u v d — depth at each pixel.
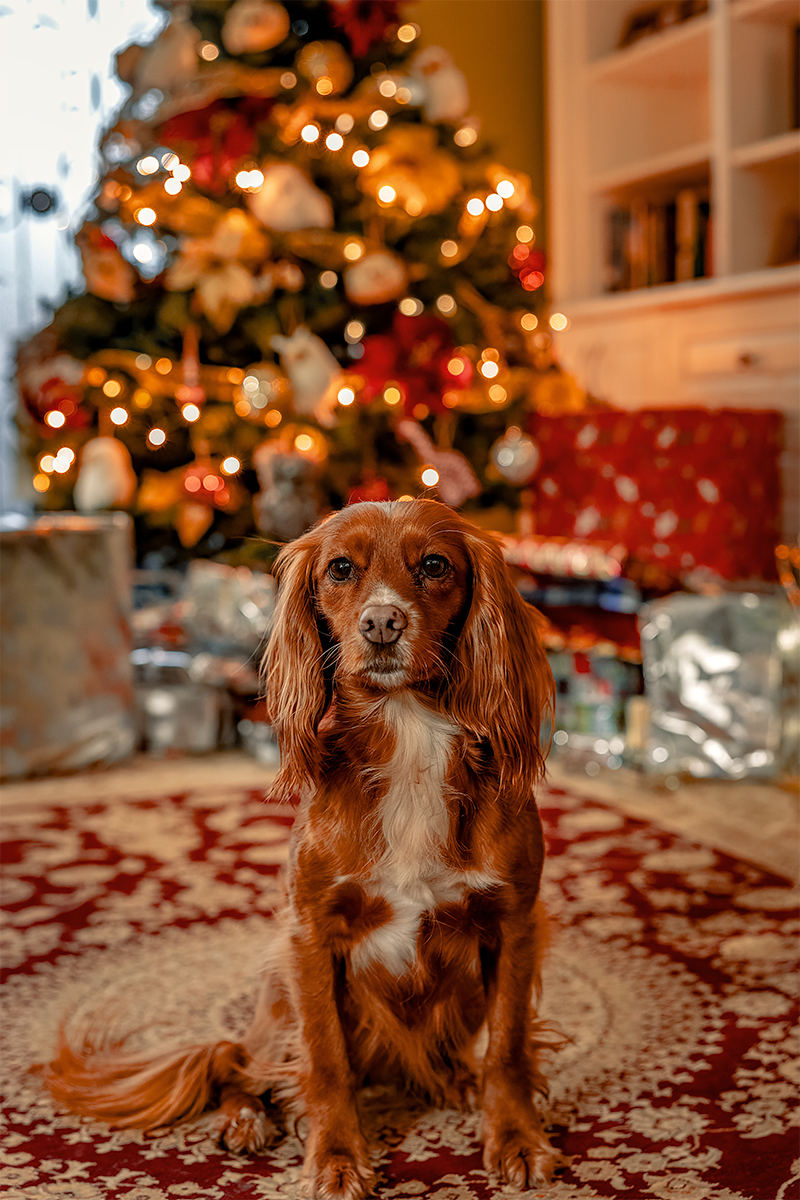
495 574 1.51
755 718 3.22
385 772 1.48
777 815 2.98
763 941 2.20
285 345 3.79
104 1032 1.83
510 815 1.51
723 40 4.28
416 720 1.49
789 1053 1.78
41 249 4.82
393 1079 1.74
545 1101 1.66
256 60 4.27
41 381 4.14
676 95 5.34
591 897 2.43
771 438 4.00
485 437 4.48
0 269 4.79
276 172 3.75
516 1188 1.46
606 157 5.22
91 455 3.78
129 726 3.62
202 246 3.88
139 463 4.22
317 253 4.08
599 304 4.95
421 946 1.51
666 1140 1.56
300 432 3.88
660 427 3.83
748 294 4.27
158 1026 1.90
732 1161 1.50
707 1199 1.42
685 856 2.68
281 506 3.62
